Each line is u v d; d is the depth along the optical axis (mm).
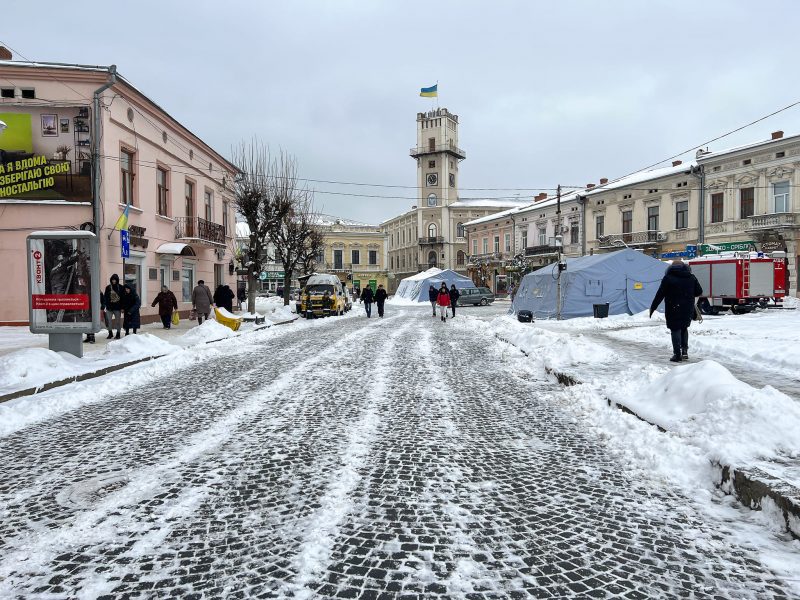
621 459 4699
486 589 2668
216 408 6738
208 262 27906
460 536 3244
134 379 8805
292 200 29719
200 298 19641
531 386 8141
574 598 2588
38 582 2734
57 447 5160
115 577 2777
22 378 8289
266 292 70812
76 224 18172
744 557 2969
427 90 53406
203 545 3125
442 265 72000
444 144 72000
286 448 5023
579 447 5070
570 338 10742
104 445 5191
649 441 4840
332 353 12250
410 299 50469
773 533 3248
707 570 2834
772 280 21516
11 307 18094
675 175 34156
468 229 62719
